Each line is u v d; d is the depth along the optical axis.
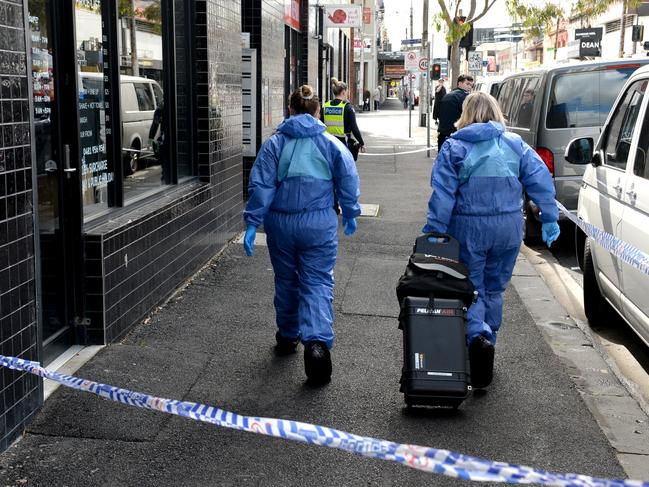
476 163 4.97
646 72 6.19
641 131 5.82
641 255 5.28
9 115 4.10
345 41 40.47
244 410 4.86
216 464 4.16
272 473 4.09
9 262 4.13
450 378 4.62
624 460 4.35
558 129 9.94
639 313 5.54
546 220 5.17
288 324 5.72
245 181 12.99
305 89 5.33
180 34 8.02
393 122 43.69
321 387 5.23
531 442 4.51
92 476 4.00
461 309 4.75
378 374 5.49
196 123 8.44
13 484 3.89
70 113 5.43
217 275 8.01
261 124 12.84
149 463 4.15
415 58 27.83
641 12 34.94
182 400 4.96
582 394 5.31
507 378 5.48
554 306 7.42
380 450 2.80
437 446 4.44
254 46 12.76
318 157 5.23
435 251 4.89
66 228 5.53
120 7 6.40
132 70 6.72
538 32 31.91
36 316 4.44
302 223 5.24
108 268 5.69
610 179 6.34
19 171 4.21
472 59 28.39
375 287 7.85
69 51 5.38
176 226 7.32
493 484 4.00
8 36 4.09
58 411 4.62
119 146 6.27
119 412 4.65
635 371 6.10
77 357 5.45
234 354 5.79
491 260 5.22
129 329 6.15
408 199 13.98
